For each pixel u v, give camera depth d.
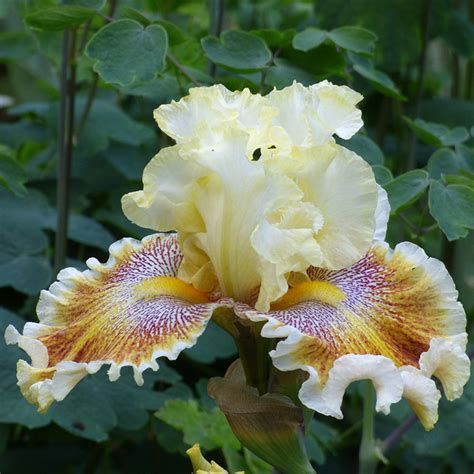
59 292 0.56
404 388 0.50
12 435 0.76
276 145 0.54
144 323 0.53
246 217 0.53
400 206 0.63
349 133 0.55
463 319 0.54
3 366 0.66
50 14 0.67
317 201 0.54
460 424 0.71
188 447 0.71
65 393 0.51
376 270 0.56
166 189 0.54
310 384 0.50
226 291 0.55
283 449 0.54
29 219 0.77
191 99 0.55
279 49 0.71
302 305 0.54
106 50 0.65
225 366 0.79
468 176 0.65
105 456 0.76
